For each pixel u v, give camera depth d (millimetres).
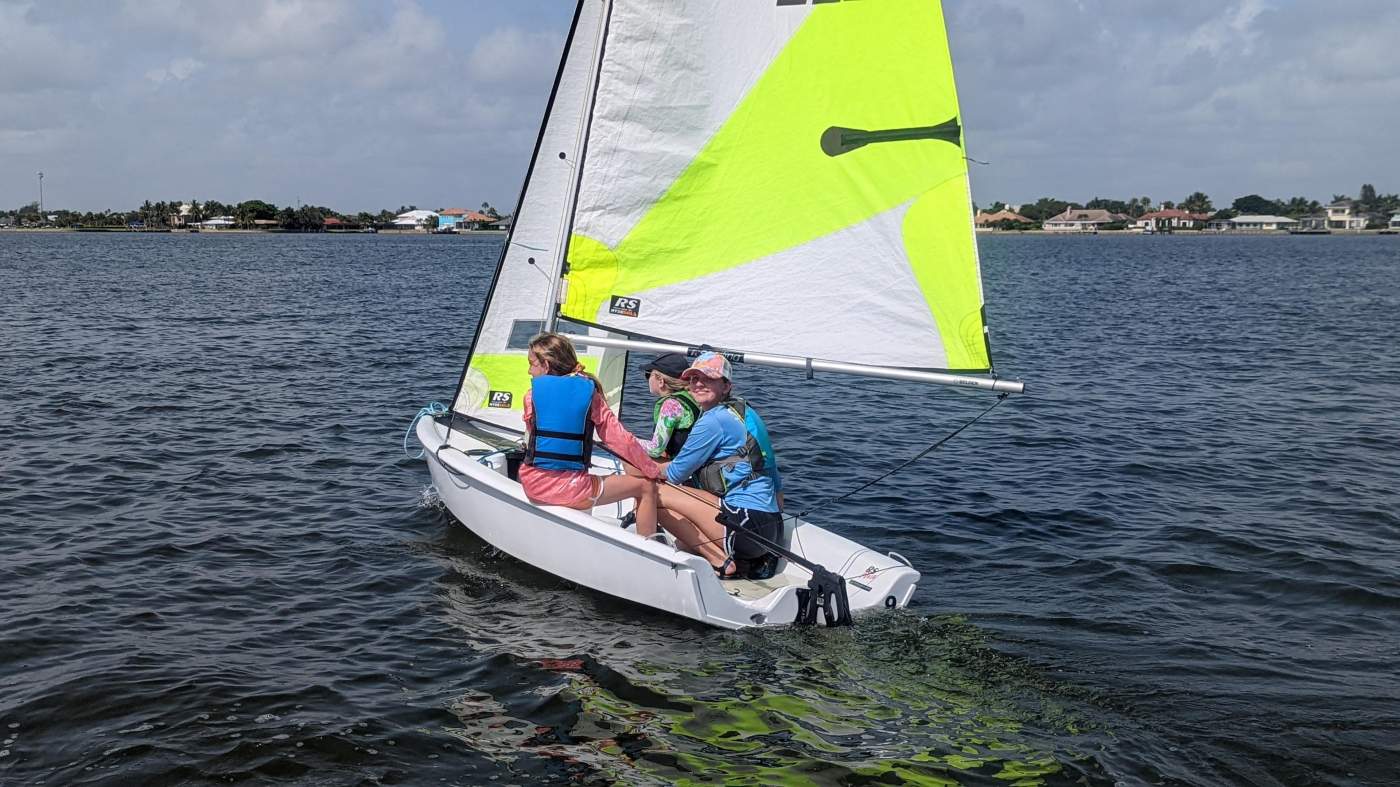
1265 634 6203
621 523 6852
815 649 5812
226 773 4457
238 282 37469
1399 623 6410
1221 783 4477
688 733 4879
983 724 4988
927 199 6168
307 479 9352
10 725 4801
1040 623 6309
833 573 6125
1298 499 9328
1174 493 9531
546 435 6383
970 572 7316
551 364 6398
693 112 6461
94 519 7969
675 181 6543
